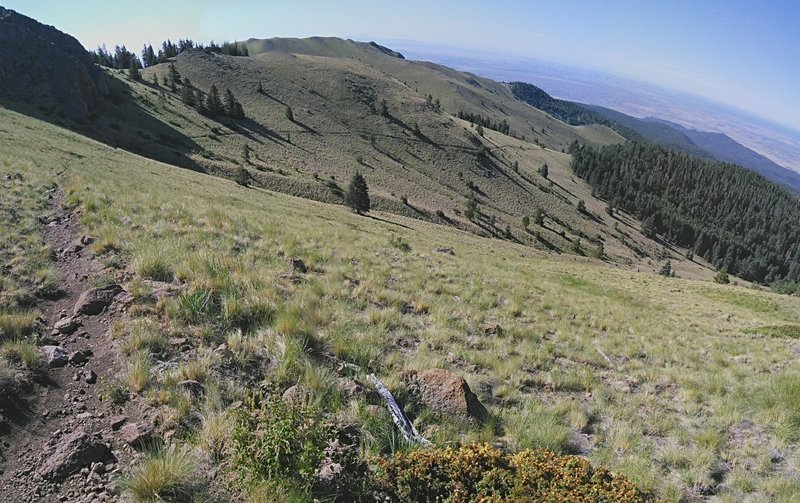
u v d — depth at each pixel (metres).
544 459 5.34
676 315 24.95
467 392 6.91
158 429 4.98
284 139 144.50
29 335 6.55
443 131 189.75
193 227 13.30
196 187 40.06
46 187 15.30
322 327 8.52
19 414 4.96
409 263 17.31
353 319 9.55
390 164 155.12
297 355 6.76
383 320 9.96
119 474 4.32
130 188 18.58
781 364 12.95
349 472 4.77
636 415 8.05
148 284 8.50
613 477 5.19
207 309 7.73
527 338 11.56
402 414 5.96
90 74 109.50
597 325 15.35
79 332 6.88
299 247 14.55
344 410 5.87
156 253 9.90
